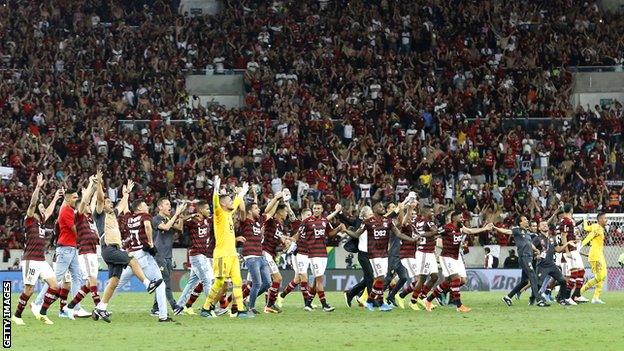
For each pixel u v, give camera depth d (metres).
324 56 63.84
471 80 62.66
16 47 64.19
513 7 67.75
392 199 52.66
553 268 32.66
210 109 60.50
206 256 26.75
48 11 66.88
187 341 19.73
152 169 54.69
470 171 56.22
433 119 59.72
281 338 20.36
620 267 45.94
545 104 61.09
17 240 49.47
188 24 66.44
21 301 23.86
